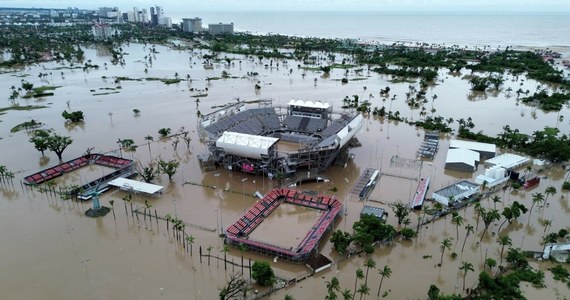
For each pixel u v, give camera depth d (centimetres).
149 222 17762
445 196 19162
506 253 15400
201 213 18612
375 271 14450
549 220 17650
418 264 14888
